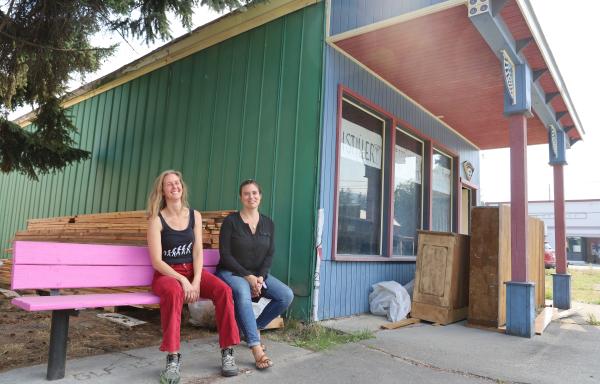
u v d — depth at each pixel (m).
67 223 7.48
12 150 6.86
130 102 8.23
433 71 6.31
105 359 3.48
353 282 5.89
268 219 3.99
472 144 10.30
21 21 5.26
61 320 3.01
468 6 4.50
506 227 5.73
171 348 3.02
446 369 3.69
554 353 4.34
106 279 3.29
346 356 3.91
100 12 5.18
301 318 5.16
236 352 3.87
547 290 10.68
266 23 6.11
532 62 5.80
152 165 7.48
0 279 7.39
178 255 3.45
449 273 5.67
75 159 7.50
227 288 3.37
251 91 6.12
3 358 3.49
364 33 5.21
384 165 6.89
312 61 5.56
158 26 5.38
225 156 6.26
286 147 5.60
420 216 8.02
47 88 5.90
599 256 30.98
